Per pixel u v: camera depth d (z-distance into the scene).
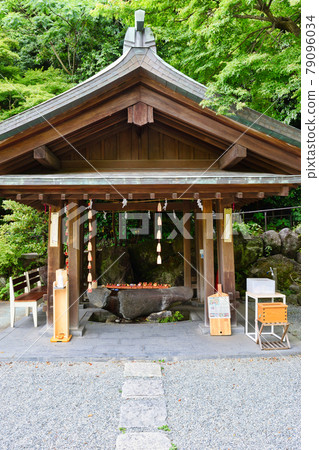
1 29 10.49
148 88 4.54
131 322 6.05
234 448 2.59
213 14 5.39
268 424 2.90
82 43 11.32
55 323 4.89
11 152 4.38
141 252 8.98
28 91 8.95
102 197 4.65
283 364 4.18
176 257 8.90
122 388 3.53
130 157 5.08
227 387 3.57
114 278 8.25
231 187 4.56
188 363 4.23
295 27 5.61
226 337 5.05
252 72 5.41
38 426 2.88
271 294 4.90
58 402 3.27
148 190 4.48
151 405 3.19
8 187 4.36
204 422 2.93
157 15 7.46
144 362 4.23
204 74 6.64
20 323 5.93
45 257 8.92
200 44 6.12
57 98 4.18
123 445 2.60
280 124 4.23
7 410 3.13
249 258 8.55
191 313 6.50
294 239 8.91
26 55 11.71
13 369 4.03
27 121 4.18
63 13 9.84
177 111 4.52
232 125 4.43
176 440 2.68
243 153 4.49
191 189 4.52
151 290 6.32
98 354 4.33
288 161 4.53
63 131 4.43
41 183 4.16
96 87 4.22
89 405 3.21
